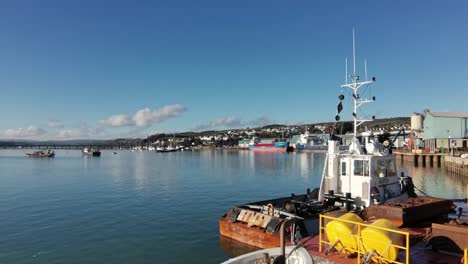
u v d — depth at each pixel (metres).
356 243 10.21
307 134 160.88
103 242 18.39
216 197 33.53
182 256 16.03
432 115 78.38
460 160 49.88
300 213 14.88
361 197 16.42
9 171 68.25
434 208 14.66
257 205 17.67
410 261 9.81
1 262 15.59
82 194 35.84
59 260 15.79
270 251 11.03
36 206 29.05
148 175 57.50
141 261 15.52
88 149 172.12
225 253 16.03
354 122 17.77
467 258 8.50
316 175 56.03
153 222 22.75
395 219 13.21
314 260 10.23
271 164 82.38
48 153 150.25
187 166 79.56
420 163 70.94
